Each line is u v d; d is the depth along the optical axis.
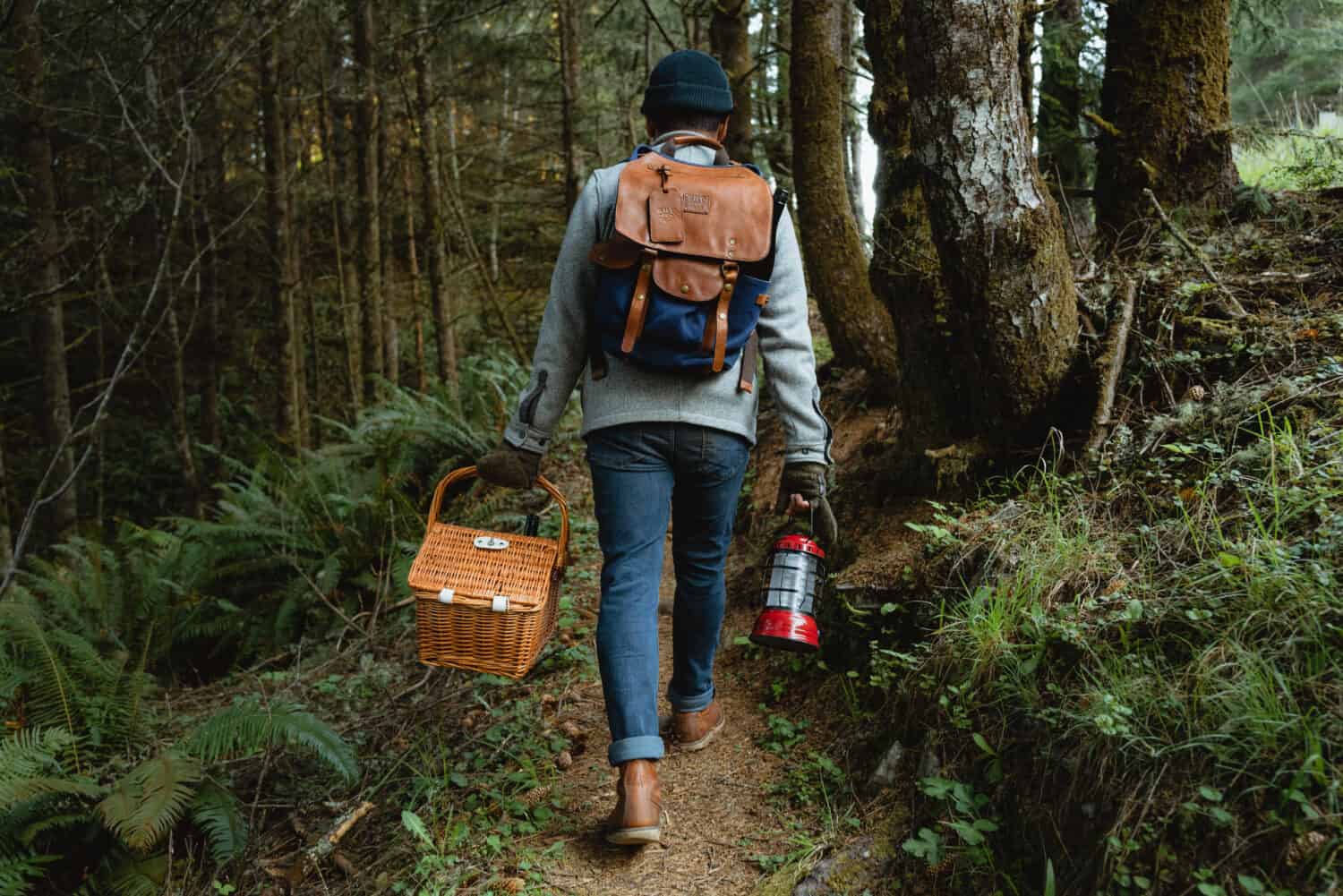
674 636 2.39
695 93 2.12
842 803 2.13
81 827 2.79
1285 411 2.15
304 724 2.62
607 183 2.01
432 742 2.78
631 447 2.03
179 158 7.77
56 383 7.21
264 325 13.91
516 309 13.70
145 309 5.88
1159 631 1.76
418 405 7.36
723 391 2.03
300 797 2.77
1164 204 3.09
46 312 7.10
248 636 5.19
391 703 3.19
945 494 2.81
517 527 5.14
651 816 1.98
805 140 4.48
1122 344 2.57
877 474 3.18
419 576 2.14
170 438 12.42
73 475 5.20
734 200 1.94
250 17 6.61
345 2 8.33
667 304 1.90
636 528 2.06
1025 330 2.53
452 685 3.19
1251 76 6.91
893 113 3.16
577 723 2.75
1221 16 3.06
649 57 9.38
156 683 4.60
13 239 8.39
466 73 10.24
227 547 5.49
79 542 5.64
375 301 10.24
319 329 13.71
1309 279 2.60
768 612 2.15
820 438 2.10
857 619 2.55
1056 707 1.76
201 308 10.51
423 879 2.11
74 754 2.96
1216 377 2.46
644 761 2.00
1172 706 1.58
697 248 1.90
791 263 2.07
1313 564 1.65
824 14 4.45
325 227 13.70
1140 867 1.46
